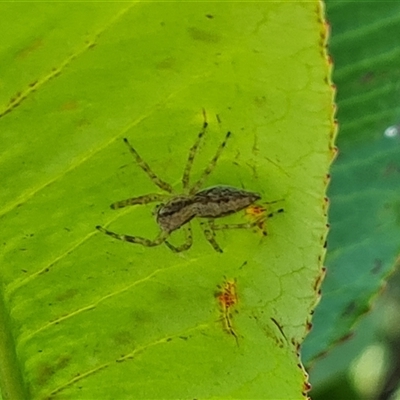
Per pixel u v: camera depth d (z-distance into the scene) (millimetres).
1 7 73
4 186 82
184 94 80
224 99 81
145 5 75
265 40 78
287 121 82
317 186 86
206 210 87
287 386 95
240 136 83
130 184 85
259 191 86
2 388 88
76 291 88
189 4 75
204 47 78
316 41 78
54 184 83
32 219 84
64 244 86
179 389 94
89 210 85
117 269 88
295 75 79
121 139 82
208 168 85
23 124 79
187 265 90
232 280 91
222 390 95
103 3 75
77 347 90
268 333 93
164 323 92
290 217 87
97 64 78
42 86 78
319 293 91
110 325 91
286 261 90
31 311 88
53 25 75
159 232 87
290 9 76
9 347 88
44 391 91
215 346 93
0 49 75
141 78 79
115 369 92
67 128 81
